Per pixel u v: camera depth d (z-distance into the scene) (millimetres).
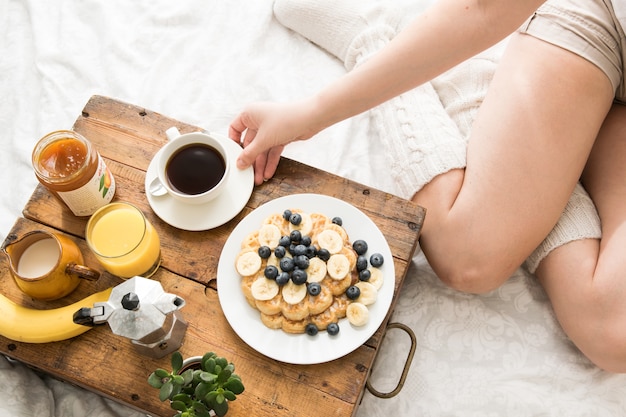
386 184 1473
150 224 1169
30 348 1157
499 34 1152
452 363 1343
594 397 1316
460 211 1294
